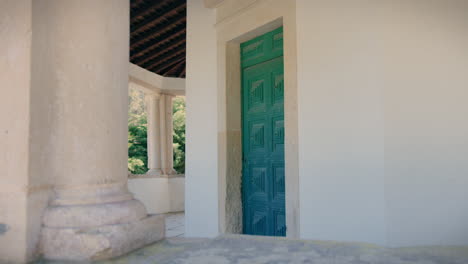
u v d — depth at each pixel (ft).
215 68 18.37
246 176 17.67
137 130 62.85
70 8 7.49
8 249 6.59
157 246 7.72
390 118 11.94
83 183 7.39
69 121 7.39
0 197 6.70
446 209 12.33
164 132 36.50
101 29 7.77
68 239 6.75
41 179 6.98
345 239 12.64
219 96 17.94
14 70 6.79
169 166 36.68
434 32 12.60
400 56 12.18
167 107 36.76
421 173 12.16
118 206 7.47
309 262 6.41
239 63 18.06
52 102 7.33
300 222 13.76
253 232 17.12
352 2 12.80
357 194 12.43
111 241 6.84
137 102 66.80
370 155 12.19
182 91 36.83
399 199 11.91
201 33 19.43
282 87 15.84
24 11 6.82
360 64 12.50
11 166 6.70
